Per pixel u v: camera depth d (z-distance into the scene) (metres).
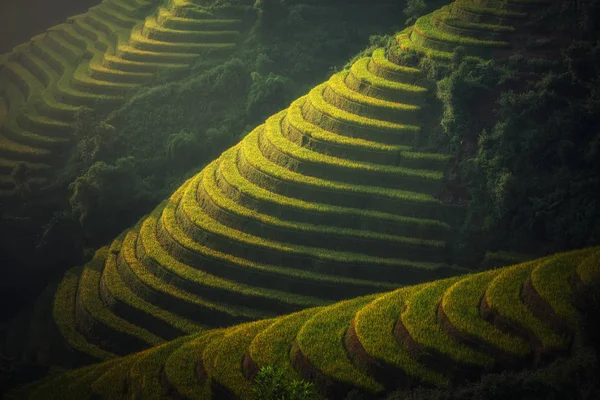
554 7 62.34
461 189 55.25
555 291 40.78
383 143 60.06
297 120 64.88
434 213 55.03
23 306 67.88
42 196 75.12
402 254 53.66
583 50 57.59
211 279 55.12
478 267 52.38
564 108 55.19
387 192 56.28
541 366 37.97
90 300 58.28
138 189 69.25
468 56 62.03
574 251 44.59
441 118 59.78
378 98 63.44
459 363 39.12
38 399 48.03
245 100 76.88
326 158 59.56
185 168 72.38
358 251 54.44
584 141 54.00
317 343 43.12
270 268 54.25
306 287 53.09
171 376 44.69
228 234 56.94
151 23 89.62
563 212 51.12
